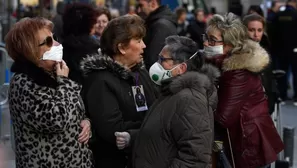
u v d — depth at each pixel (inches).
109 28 298.2
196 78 256.2
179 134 249.9
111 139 290.7
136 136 272.4
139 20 299.6
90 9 416.8
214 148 314.2
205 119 250.2
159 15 469.4
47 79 257.0
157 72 269.7
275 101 419.5
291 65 894.4
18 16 932.0
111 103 290.0
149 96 305.1
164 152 254.8
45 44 260.2
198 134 247.4
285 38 886.4
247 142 313.9
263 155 314.8
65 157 261.1
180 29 1051.9
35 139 258.2
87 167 271.1
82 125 271.1
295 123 741.3
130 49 297.6
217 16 323.9
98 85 290.7
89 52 403.9
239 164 316.8
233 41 317.1
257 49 317.1
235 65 312.0
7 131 589.6
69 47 405.4
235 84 312.5
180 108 251.1
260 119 315.6
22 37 257.3
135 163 261.9
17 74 259.3
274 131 320.5
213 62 319.3
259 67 313.4
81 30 410.9
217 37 319.3
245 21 430.0
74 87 266.1
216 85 295.6
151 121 258.7
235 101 312.8
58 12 682.8
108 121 287.9
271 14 970.1
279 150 321.1
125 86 297.3
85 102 293.1
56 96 257.0
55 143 258.8
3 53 541.3
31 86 254.5
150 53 458.0
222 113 312.8
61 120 253.8
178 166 247.8
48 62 262.8
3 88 541.3
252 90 315.0
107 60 293.9
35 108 252.1
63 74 265.7
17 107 257.3
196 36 906.1
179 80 256.4
